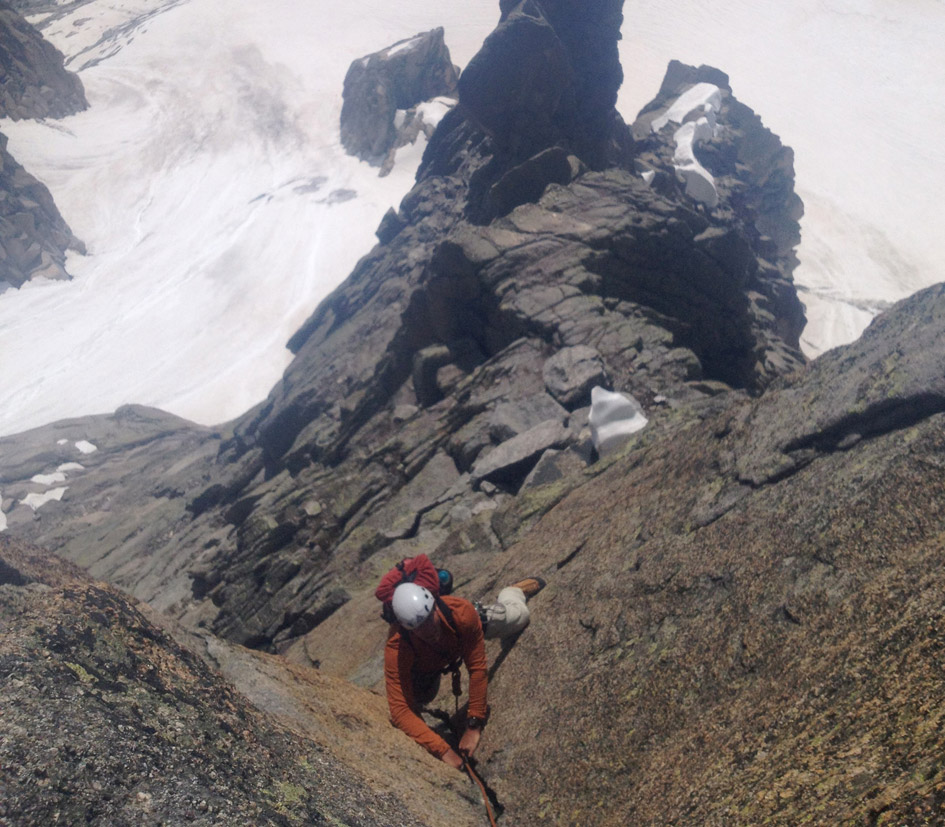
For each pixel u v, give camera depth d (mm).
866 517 3279
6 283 101812
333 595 11812
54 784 1792
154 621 3873
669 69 72688
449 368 18516
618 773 3111
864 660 2484
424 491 14133
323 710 3666
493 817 3381
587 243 18984
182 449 51156
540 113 27297
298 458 24922
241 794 2133
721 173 64938
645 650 3613
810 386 4496
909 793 1772
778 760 2363
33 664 2125
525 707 3990
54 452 54594
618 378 15281
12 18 143875
